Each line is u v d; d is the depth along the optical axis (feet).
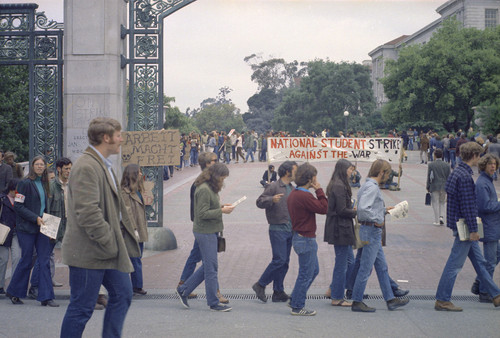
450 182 18.48
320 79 245.45
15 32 30.91
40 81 30.99
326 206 17.63
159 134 28.71
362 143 34.06
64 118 30.07
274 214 19.30
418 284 22.36
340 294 19.24
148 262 26.68
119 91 30.37
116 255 11.86
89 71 29.78
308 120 248.93
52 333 15.88
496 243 19.24
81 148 29.89
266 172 58.08
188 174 81.82
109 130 11.93
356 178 60.18
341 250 18.95
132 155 28.84
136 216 20.92
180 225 38.45
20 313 18.21
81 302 11.75
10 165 29.01
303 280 17.85
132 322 16.99
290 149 33.76
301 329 16.25
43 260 19.16
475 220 17.85
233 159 109.91
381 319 17.39
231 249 29.68
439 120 154.30
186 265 20.11
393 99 160.76
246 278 23.45
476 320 17.24
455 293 20.77
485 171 19.13
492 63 138.62
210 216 18.10
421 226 37.17
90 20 29.76
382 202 18.39
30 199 19.21
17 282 19.45
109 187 11.94
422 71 147.13
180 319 17.39
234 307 19.10
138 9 29.71
